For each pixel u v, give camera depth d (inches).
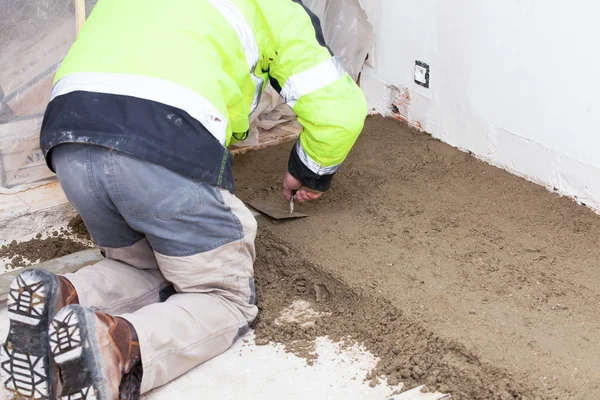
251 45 93.7
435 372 92.1
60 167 85.8
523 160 136.8
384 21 158.2
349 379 93.7
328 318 104.4
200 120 86.4
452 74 146.0
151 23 87.5
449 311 99.5
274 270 113.3
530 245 115.8
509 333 95.1
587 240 117.8
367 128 160.2
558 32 122.9
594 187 125.1
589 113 121.8
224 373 94.5
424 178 138.2
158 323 87.9
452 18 141.6
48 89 120.3
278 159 146.0
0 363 87.4
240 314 98.0
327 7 157.6
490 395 88.4
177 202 86.4
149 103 84.2
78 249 121.8
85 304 91.2
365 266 109.4
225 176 90.7
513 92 134.3
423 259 111.7
